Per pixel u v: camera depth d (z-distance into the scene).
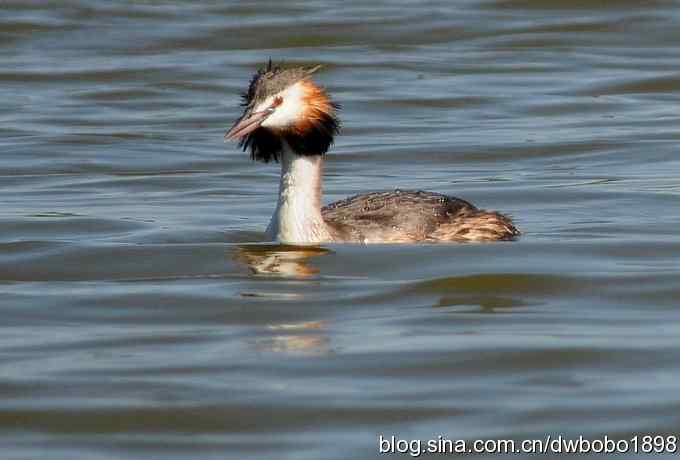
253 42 35.81
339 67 33.25
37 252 17.41
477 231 17.66
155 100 30.62
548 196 21.03
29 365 13.11
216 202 21.05
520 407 11.96
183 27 37.19
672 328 14.05
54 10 38.72
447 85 31.42
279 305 15.03
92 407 12.03
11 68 33.22
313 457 11.06
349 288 15.59
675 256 16.91
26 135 26.91
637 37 35.97
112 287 15.89
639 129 26.80
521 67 33.22
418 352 13.31
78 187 22.41
